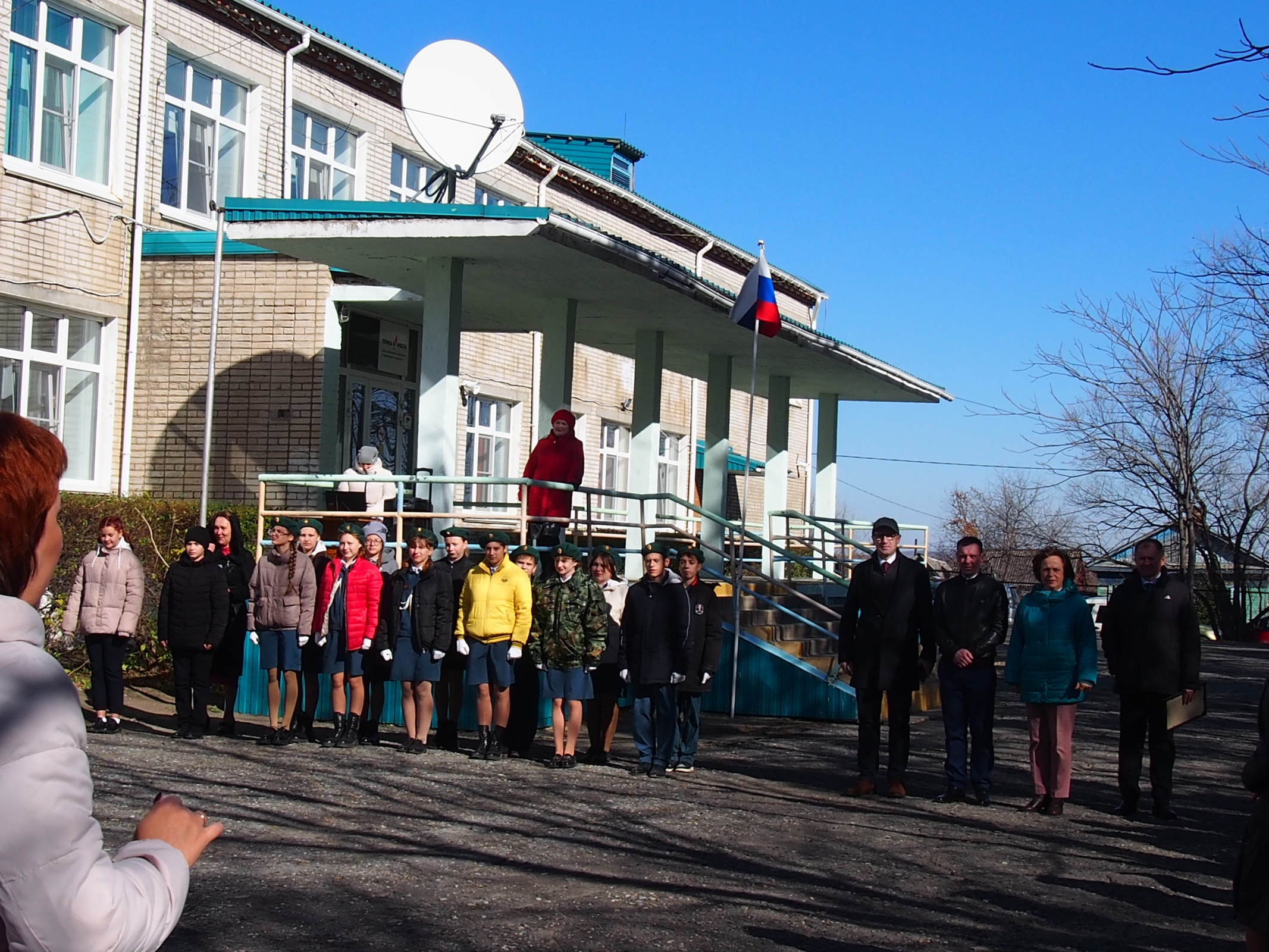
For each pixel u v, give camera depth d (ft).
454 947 17.98
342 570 37.22
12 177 54.70
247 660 44.98
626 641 35.22
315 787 30.19
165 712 43.75
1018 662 31.17
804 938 19.21
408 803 28.63
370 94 74.74
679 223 97.96
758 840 26.27
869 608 32.55
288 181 68.54
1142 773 38.24
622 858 24.02
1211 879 24.49
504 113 48.57
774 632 53.88
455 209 40.68
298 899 20.12
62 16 57.67
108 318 58.70
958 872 24.17
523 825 26.66
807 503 118.73
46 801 6.66
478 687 36.37
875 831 27.71
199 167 64.28
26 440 7.36
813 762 38.32
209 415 48.24
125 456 58.65
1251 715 56.34
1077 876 24.26
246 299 57.00
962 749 31.83
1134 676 30.58
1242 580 128.36
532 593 36.58
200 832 7.74
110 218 58.70
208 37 64.03
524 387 79.15
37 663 6.89
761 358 63.41
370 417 59.77
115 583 37.73
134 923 6.91
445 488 44.86
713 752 39.93
